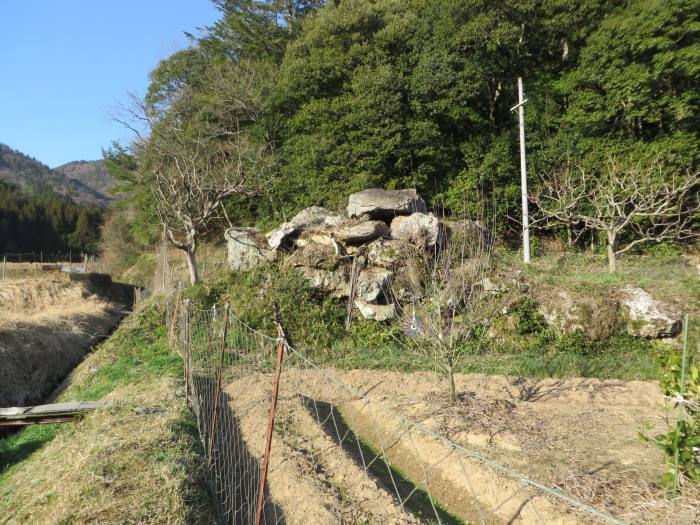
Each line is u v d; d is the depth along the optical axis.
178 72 22.44
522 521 3.95
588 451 4.84
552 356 9.05
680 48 15.14
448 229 10.88
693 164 15.26
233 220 20.67
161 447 5.24
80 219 53.81
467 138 17.66
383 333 10.00
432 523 4.05
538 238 17.11
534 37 18.27
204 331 10.18
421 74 16.33
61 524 3.97
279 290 11.04
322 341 10.19
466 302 6.56
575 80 16.33
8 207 51.41
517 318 9.85
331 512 3.90
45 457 6.05
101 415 6.66
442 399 6.44
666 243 15.27
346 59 17.45
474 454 2.10
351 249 11.23
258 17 24.23
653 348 9.32
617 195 12.63
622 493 3.96
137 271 26.47
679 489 3.80
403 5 19.17
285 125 19.25
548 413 5.93
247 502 4.35
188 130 18.64
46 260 45.62
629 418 5.75
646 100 15.27
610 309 9.67
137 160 18.80
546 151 16.41
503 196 15.97
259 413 6.31
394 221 11.43
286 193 17.83
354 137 16.31
